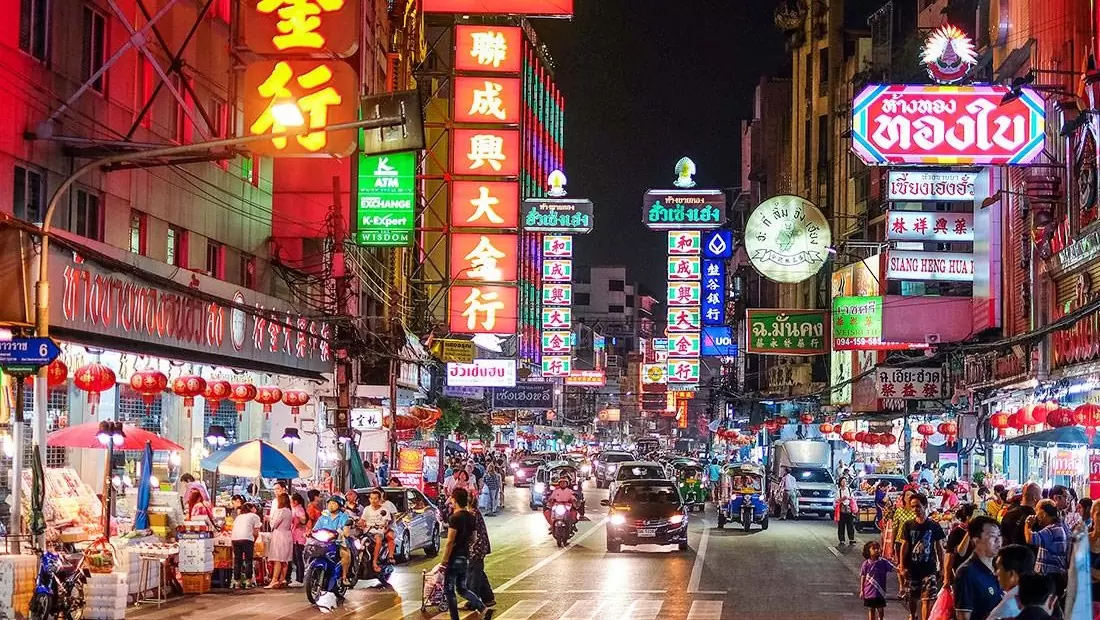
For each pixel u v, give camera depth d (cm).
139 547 2159
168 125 2886
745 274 10538
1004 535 1285
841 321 4403
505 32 4281
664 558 2998
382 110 2731
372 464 4569
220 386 2592
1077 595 817
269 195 3691
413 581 2500
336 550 2073
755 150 10844
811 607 1983
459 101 4325
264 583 2392
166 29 2875
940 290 5212
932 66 2991
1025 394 3594
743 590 2244
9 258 1847
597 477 8381
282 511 2345
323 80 2714
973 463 4431
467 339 5816
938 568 1638
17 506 1723
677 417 15562
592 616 1877
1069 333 3033
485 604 1825
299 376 3416
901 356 4944
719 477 5181
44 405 1775
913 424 5125
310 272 4034
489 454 6028
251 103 2725
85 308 2105
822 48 8588
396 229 3997
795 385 7875
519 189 4334
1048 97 2878
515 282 4300
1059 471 3238
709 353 6994
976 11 4569
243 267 3481
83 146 2420
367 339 4247
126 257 2316
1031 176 3228
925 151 2528
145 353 2358
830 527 4322
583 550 3275
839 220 7706
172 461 2983
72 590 1711
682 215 5506
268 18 2722
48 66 2331
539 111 12438
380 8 5144
